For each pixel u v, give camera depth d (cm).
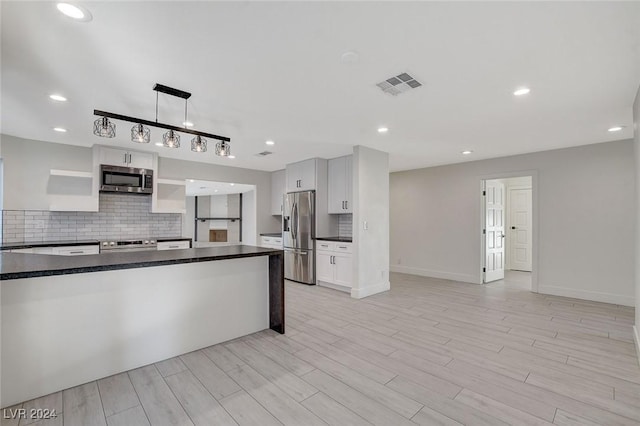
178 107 296
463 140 420
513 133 386
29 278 200
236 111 308
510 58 206
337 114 316
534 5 154
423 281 577
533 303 426
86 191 452
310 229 541
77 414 183
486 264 566
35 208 418
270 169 678
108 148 452
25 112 310
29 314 199
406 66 218
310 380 222
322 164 551
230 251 302
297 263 561
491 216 582
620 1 150
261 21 166
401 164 601
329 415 183
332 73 228
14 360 193
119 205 491
